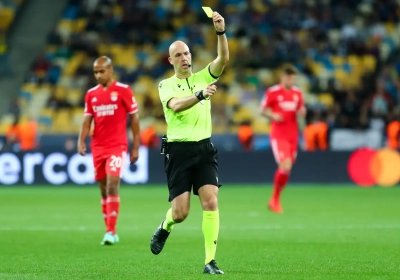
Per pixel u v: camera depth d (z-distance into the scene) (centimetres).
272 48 10681
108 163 3762
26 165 8112
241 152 8194
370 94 9838
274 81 10256
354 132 8788
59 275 2700
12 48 10906
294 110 5503
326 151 8250
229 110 9669
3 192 7425
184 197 2694
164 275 2684
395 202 6294
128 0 11362
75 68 10512
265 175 8194
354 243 3725
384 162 8294
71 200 6562
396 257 3195
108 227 3734
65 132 9375
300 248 3541
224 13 11262
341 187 7975
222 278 2577
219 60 2722
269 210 5634
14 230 4391
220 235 4119
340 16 11181
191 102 2548
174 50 2725
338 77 10450
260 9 11288
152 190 7619
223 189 7738
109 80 3803
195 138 2680
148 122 9450
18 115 9719
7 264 3022
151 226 4609
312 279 2569
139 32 10994
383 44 10894
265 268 2870
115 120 3784
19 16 11288
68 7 11400
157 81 10281
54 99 9850
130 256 3281
